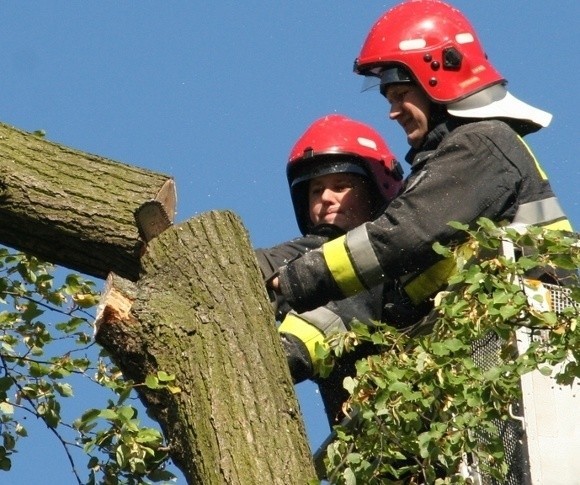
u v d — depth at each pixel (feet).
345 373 42.39
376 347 41.98
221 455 32.17
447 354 33.94
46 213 35.86
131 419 34.63
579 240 35.65
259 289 34.94
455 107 43.45
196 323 33.94
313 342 42.68
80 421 38.22
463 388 33.65
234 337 33.78
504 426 35.55
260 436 32.40
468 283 34.40
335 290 39.88
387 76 44.52
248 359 33.53
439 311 35.45
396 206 40.11
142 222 35.47
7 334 41.29
